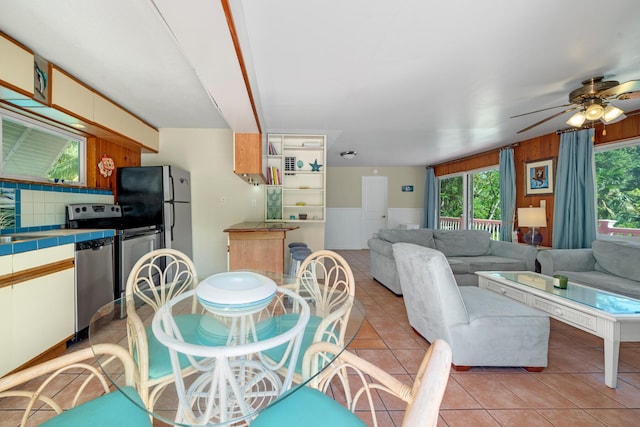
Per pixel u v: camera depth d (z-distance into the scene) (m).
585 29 1.85
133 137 3.50
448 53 2.13
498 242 4.31
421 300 2.29
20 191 2.49
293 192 4.66
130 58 2.18
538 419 1.56
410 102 3.10
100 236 2.57
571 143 3.91
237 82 1.91
